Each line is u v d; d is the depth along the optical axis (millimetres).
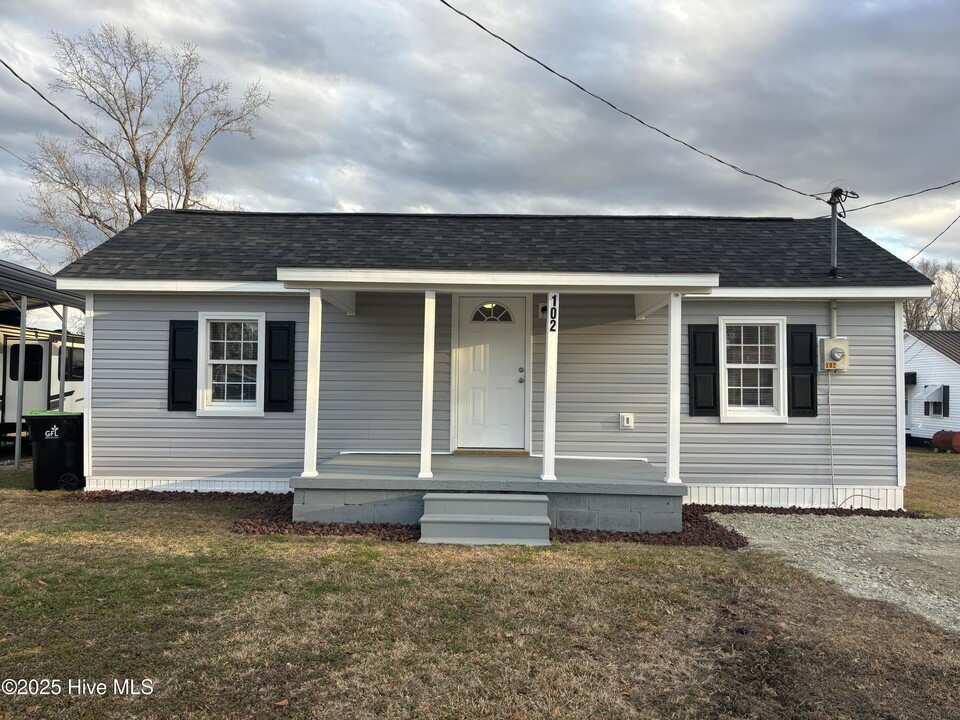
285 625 4133
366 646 3871
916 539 7008
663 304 7797
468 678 3516
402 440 8797
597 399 8812
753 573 5441
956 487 11125
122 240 9148
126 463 8664
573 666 3680
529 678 3535
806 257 9008
